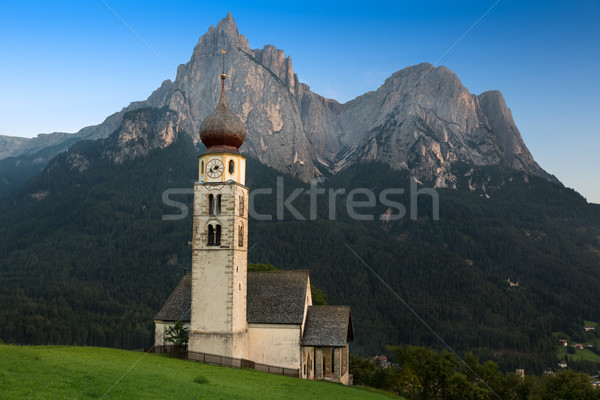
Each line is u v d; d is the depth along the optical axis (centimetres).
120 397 3931
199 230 6838
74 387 4009
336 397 5384
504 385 9262
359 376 9019
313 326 7262
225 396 4497
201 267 6781
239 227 6944
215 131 6938
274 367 6869
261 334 7088
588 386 8194
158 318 7325
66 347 6100
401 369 8725
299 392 5341
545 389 8619
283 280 7538
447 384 8475
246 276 7312
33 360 4706
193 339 6669
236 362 6581
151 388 4381
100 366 4988
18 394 3541
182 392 4394
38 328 19150
